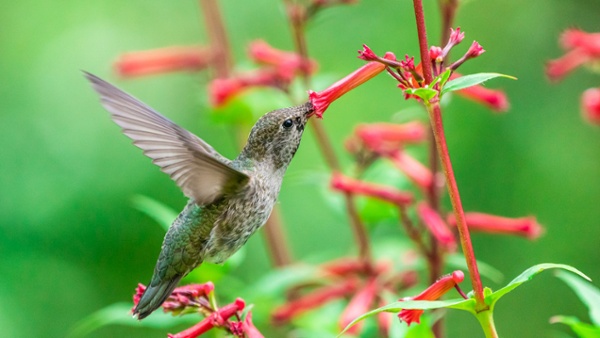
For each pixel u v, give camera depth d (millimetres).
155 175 13867
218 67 11977
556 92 14391
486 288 5777
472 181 13961
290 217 14117
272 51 11219
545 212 13859
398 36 14789
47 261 13383
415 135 10445
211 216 7375
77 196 13695
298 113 7492
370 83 14750
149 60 12000
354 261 10148
